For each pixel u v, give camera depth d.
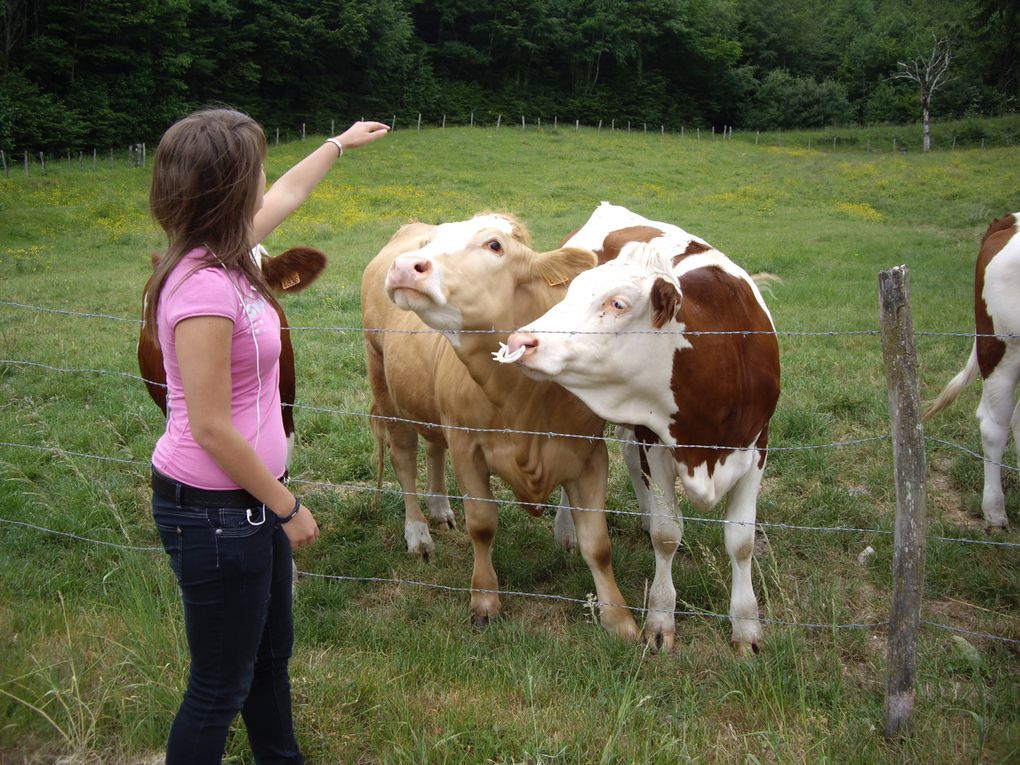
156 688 3.19
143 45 39.66
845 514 5.18
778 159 35.66
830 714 3.27
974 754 3.03
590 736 3.14
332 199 23.88
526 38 56.75
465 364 3.80
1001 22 49.50
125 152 36.75
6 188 23.81
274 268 3.30
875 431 6.44
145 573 4.18
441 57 56.38
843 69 66.81
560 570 4.75
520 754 3.07
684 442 3.75
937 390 7.17
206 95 43.09
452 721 3.22
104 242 17.50
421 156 33.25
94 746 2.99
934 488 5.63
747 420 3.82
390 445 5.21
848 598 4.33
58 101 36.06
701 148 39.09
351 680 3.41
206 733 2.42
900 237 17.09
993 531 5.02
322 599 4.35
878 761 2.97
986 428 5.07
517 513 5.43
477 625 4.20
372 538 5.20
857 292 11.05
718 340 3.67
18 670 3.25
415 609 4.32
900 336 2.86
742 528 3.94
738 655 3.84
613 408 3.65
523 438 3.92
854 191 26.20
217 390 2.15
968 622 4.12
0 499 5.09
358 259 14.48
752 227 19.70
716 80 62.25
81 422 6.46
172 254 2.20
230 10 42.22
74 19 37.41
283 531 2.65
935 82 41.94
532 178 28.89
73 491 5.27
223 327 2.15
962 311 9.59
